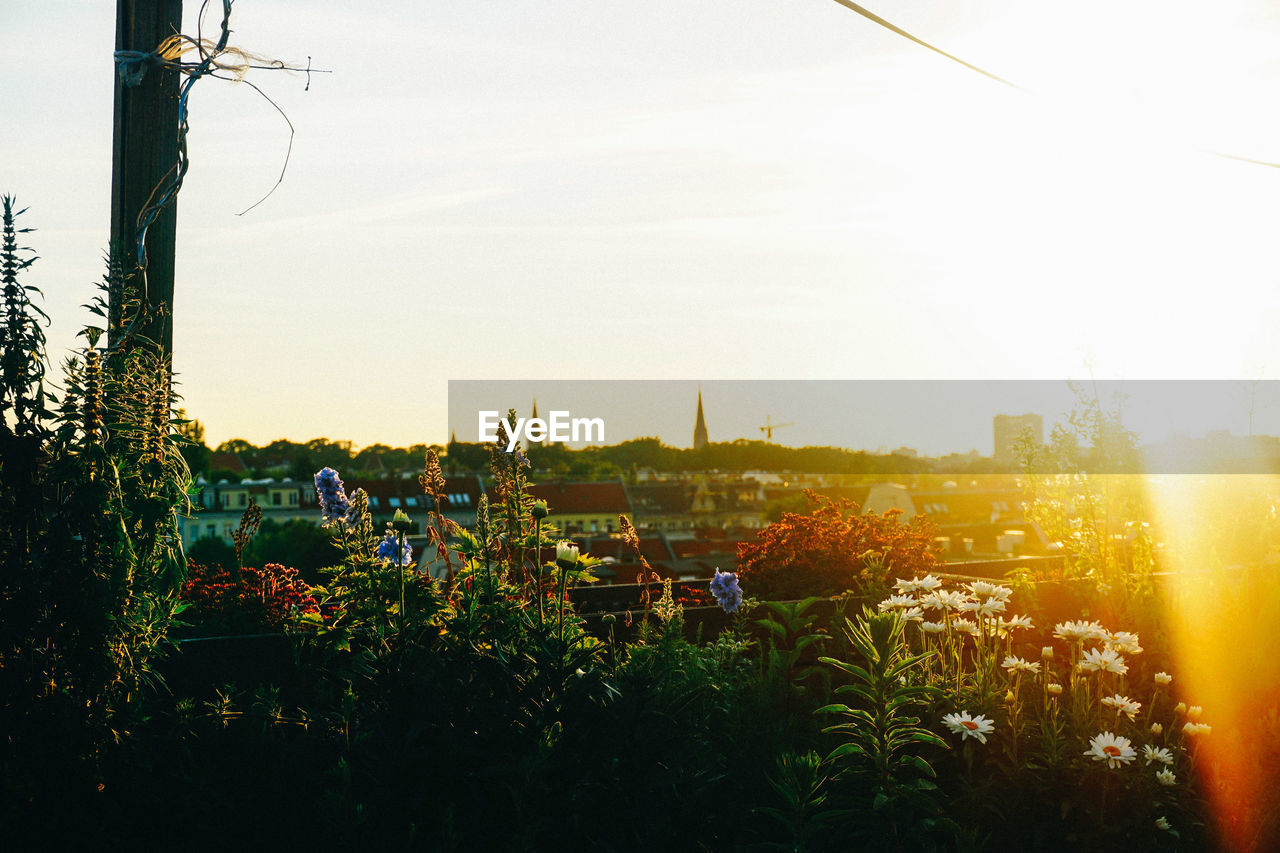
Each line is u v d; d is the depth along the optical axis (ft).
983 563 30.01
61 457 12.57
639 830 11.57
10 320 12.46
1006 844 13.11
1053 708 15.24
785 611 18.74
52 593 11.84
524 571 15.17
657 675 14.66
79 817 11.47
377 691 12.75
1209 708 16.69
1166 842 13.10
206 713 14.33
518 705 12.46
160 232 17.28
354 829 11.15
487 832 11.18
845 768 13.44
